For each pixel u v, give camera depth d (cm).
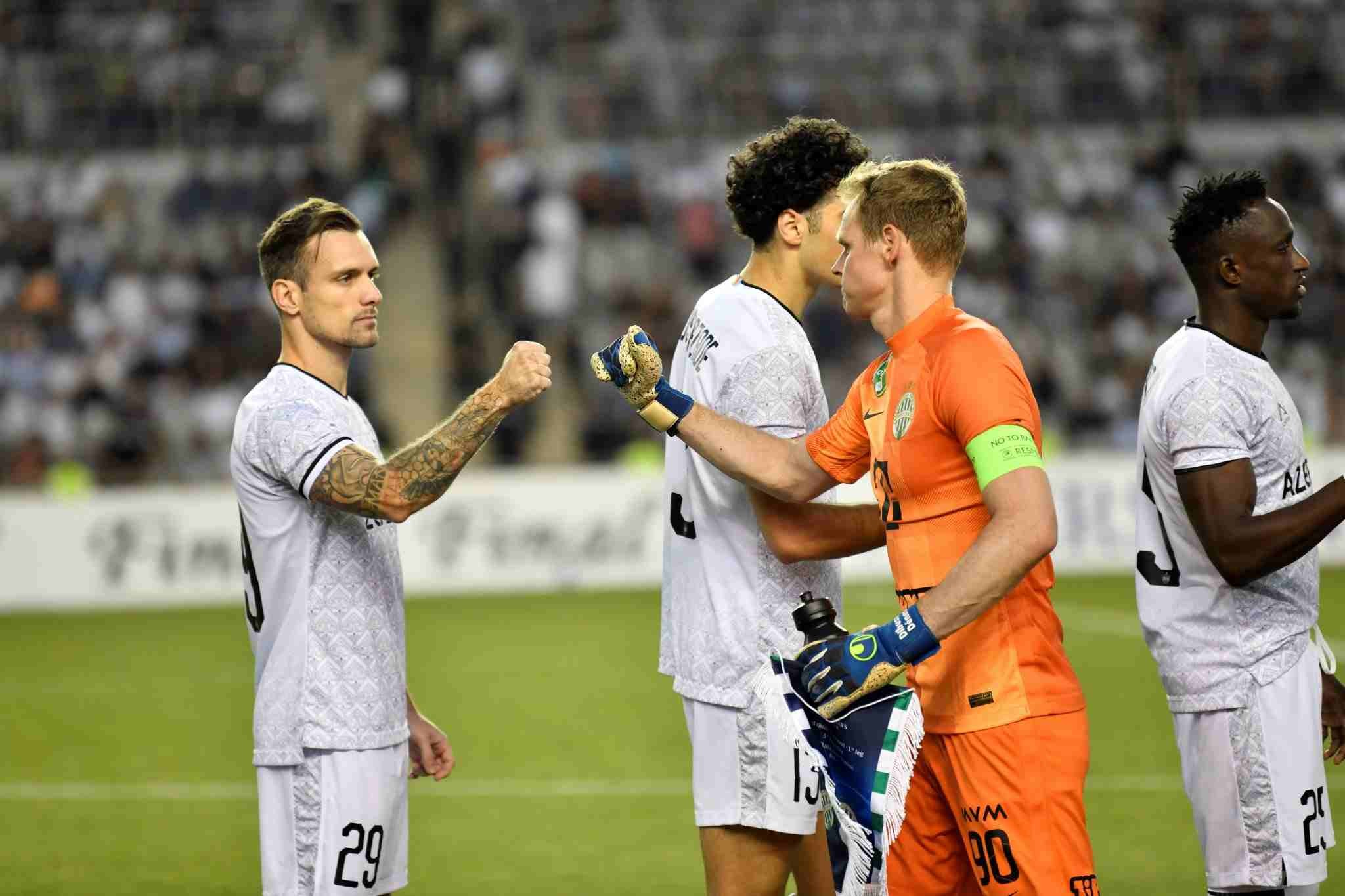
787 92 8062
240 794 2677
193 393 6512
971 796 1226
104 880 2142
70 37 8256
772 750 1355
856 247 1270
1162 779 2586
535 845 2281
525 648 4222
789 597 1377
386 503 1276
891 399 1252
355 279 1373
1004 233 7225
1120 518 5638
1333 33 8131
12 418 6438
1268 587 1353
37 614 5316
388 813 1357
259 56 8225
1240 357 1355
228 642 4572
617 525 5638
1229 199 1359
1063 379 6788
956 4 8394
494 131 7881
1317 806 1348
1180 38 8119
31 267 7206
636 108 8088
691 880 2089
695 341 1418
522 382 1264
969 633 1219
